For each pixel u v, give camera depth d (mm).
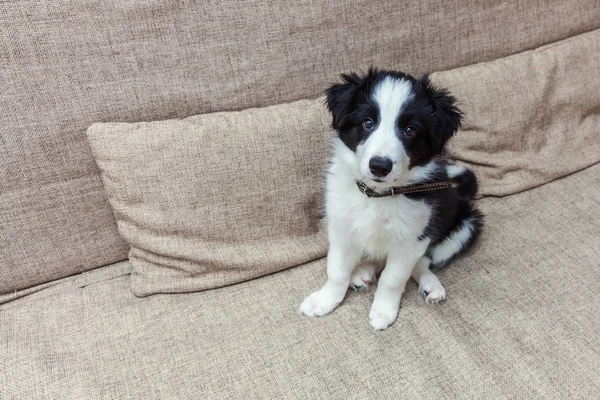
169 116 1474
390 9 1606
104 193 1475
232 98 1521
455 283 1444
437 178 1333
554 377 1150
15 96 1286
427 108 1199
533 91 1797
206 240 1470
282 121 1493
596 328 1265
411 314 1351
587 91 1887
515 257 1515
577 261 1477
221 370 1197
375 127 1198
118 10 1319
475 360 1199
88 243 1516
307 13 1512
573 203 1716
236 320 1342
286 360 1220
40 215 1416
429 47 1715
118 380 1175
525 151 1849
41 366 1204
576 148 1892
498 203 1763
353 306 1400
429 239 1362
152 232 1429
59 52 1296
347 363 1207
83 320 1349
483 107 1741
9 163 1330
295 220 1549
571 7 1881
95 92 1366
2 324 1338
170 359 1227
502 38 1819
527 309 1331
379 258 1475
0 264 1405
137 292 1429
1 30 1227
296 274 1515
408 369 1186
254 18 1461
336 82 1627
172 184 1399
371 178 1163
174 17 1378
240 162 1448
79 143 1394
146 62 1392
